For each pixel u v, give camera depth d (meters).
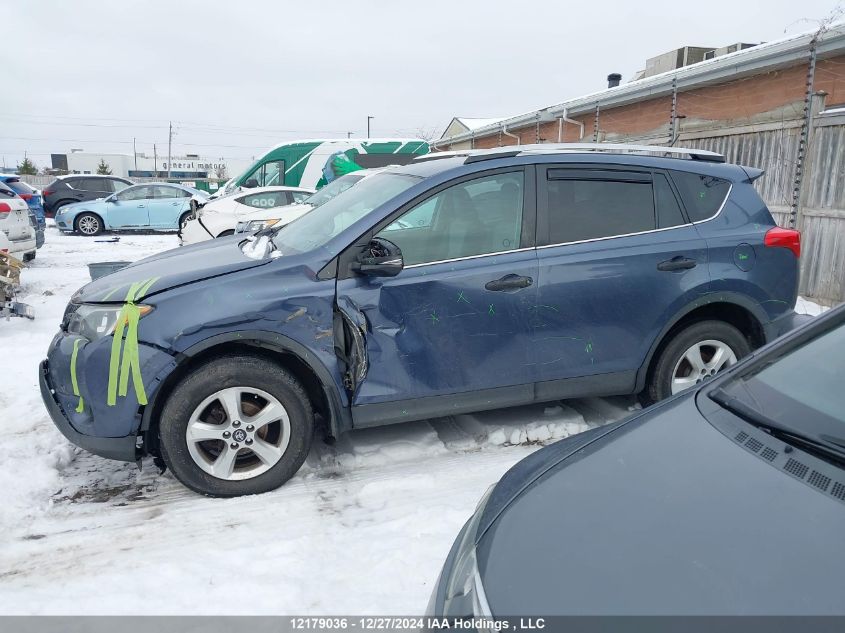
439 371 3.68
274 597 2.75
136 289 3.44
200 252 4.16
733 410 2.20
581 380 3.94
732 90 10.10
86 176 21.12
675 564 1.56
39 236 12.82
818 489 1.76
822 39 7.78
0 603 2.73
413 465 3.93
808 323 2.52
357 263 3.54
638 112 12.59
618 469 1.97
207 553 3.05
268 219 10.04
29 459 3.98
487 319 3.70
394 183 4.03
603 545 1.66
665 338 4.16
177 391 3.37
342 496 3.59
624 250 3.91
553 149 4.04
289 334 3.45
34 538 3.22
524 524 1.82
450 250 3.71
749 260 4.11
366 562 2.97
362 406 3.61
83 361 3.33
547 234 3.84
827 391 2.21
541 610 1.51
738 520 1.67
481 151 4.26
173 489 3.69
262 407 3.58
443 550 3.03
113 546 3.14
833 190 7.62
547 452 2.30
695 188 4.16
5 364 6.01
